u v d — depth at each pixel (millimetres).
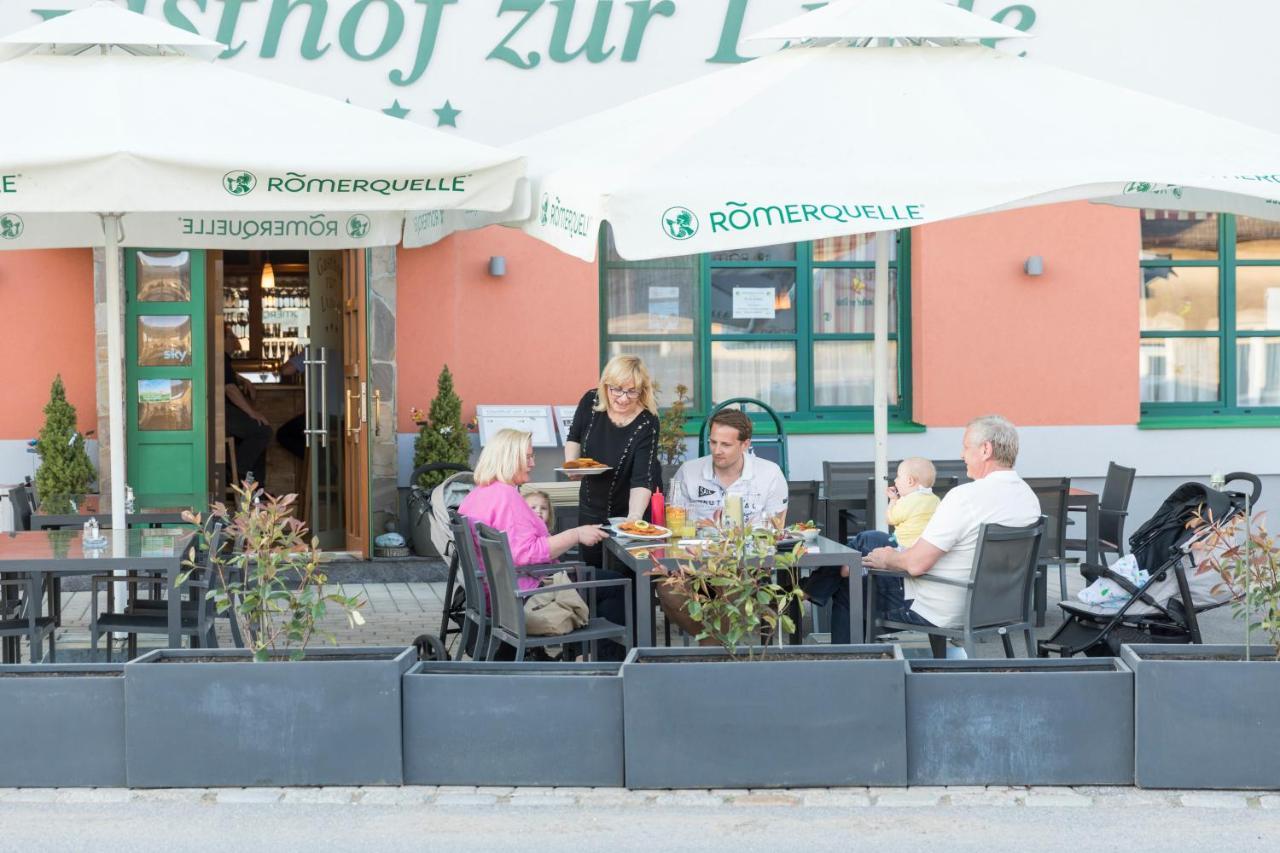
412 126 6621
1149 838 4844
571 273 10859
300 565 5637
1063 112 6461
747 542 5523
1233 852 4723
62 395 9984
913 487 7031
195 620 6852
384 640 8023
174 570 6352
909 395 11430
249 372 13672
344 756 5336
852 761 5305
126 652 7621
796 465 11102
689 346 11398
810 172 5820
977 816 5055
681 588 5551
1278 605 5352
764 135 6078
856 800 5199
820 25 6766
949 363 11195
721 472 7254
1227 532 5605
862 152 6020
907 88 6469
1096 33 11250
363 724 5332
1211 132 6469
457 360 10734
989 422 6418
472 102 10797
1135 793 5266
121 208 5977
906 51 6805
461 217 7445
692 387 11406
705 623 5445
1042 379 11258
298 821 5035
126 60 6922
